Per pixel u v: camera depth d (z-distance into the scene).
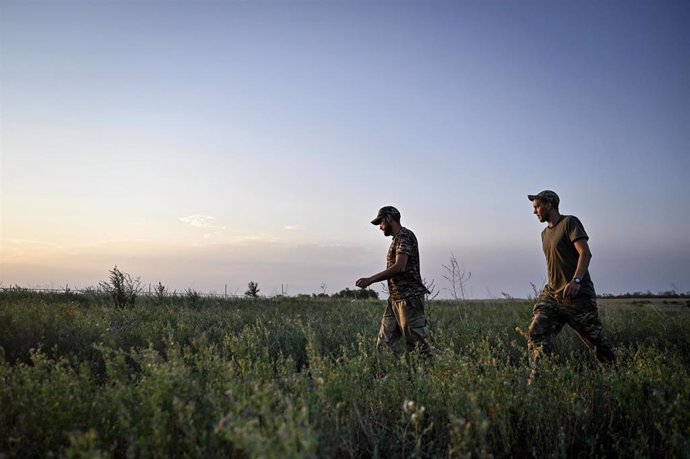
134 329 7.68
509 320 9.70
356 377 4.42
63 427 3.50
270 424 2.85
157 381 3.54
